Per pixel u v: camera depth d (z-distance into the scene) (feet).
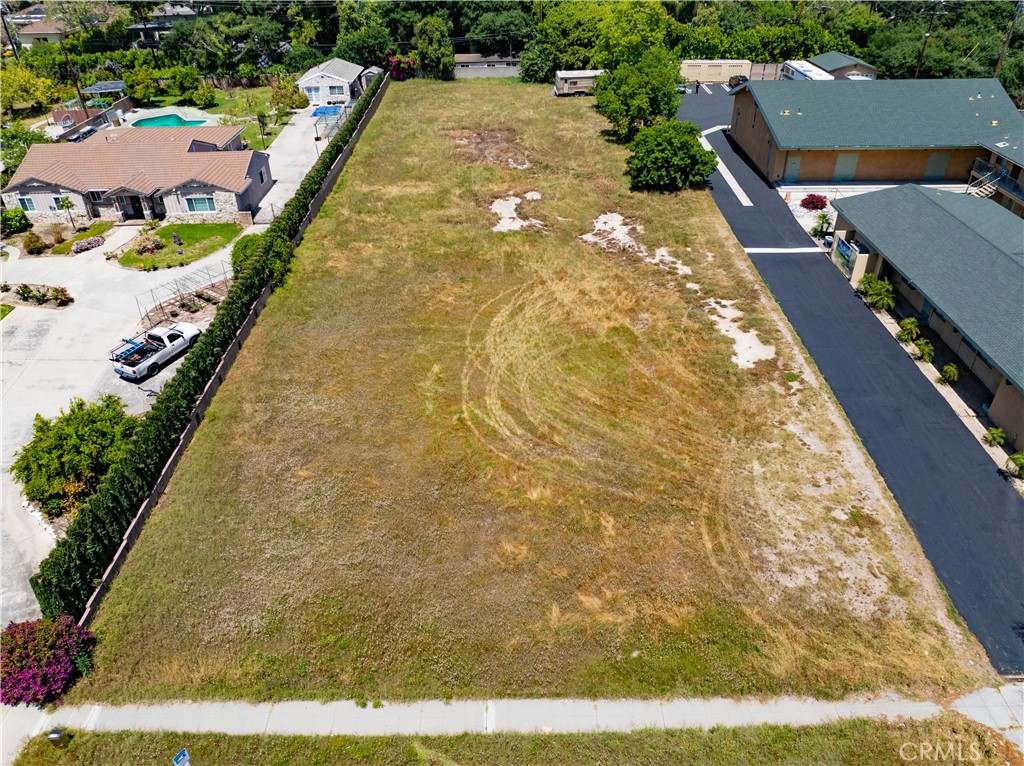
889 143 144.87
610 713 60.80
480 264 126.93
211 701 62.28
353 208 148.77
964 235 103.71
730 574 71.82
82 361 104.68
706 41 241.55
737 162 165.17
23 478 80.64
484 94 231.50
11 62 248.52
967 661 63.98
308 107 221.66
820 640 65.72
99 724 60.80
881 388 95.14
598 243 133.18
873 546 74.33
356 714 61.11
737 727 59.52
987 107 150.82
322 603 69.82
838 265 122.83
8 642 62.64
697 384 97.04
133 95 224.94
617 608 68.90
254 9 268.21
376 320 111.96
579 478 83.15
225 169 147.02
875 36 229.45
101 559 71.77
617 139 184.34
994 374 92.07
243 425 91.81
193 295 120.26
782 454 85.71
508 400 95.14
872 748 57.88
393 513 79.36
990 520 76.84
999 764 56.80
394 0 271.08
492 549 74.95
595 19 235.20
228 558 74.49
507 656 65.10
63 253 135.44
